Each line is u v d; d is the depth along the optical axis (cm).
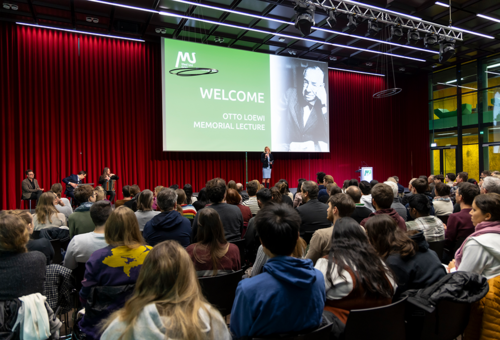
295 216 129
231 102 957
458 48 1055
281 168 1144
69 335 237
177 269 98
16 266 153
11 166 780
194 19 798
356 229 155
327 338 127
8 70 778
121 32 840
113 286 160
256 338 118
